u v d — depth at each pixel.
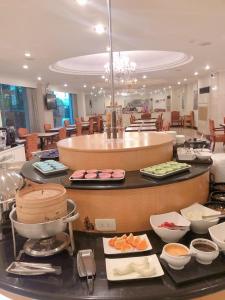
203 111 10.77
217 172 1.98
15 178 1.63
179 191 1.52
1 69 6.36
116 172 1.58
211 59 6.14
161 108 18.25
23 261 1.20
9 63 5.62
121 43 4.24
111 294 0.97
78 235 1.43
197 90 12.08
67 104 13.66
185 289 0.98
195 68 7.66
